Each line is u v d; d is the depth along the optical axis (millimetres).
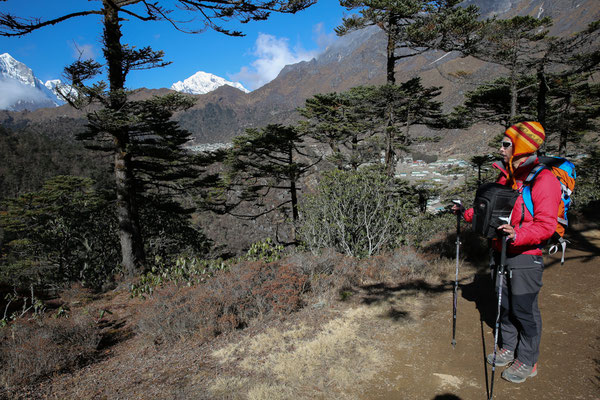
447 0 13320
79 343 4098
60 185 31891
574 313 3252
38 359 3465
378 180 6867
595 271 4098
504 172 2416
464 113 21000
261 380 2748
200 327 3867
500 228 2164
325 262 5422
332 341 3232
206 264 7043
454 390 2404
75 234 21031
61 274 17047
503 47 14648
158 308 4383
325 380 2654
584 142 26375
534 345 2377
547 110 21609
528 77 17656
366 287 4707
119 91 11703
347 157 20312
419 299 4047
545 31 14141
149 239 21188
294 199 21656
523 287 2309
